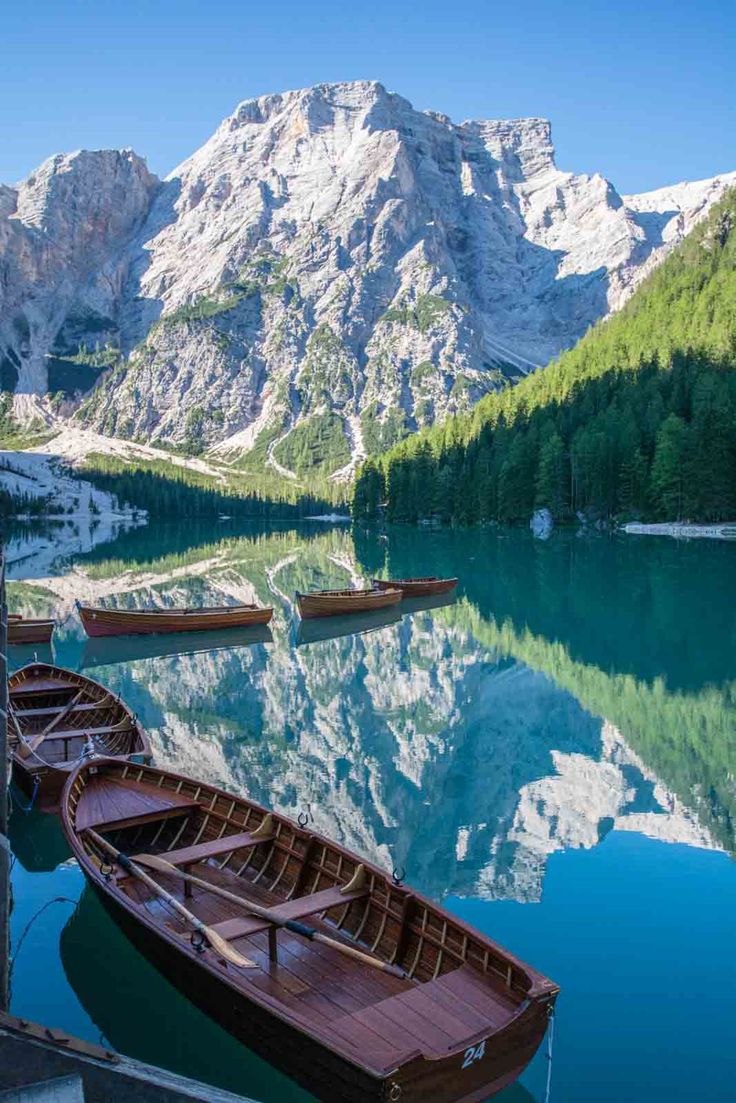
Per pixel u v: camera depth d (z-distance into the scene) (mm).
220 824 15164
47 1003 12203
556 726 26594
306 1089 9594
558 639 40562
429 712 28344
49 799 18000
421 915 11617
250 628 44562
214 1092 6555
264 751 24141
